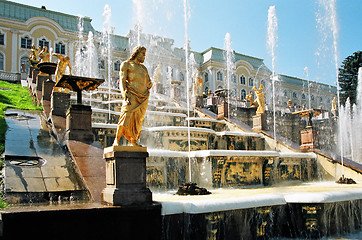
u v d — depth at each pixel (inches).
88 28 1990.7
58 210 197.0
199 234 242.8
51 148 353.4
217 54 2440.9
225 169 439.2
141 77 247.1
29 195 249.6
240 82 2485.2
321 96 3043.8
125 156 229.9
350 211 335.6
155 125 729.6
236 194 331.0
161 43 2263.8
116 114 652.1
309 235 295.7
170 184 421.1
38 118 487.8
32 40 1774.1
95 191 267.6
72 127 368.8
